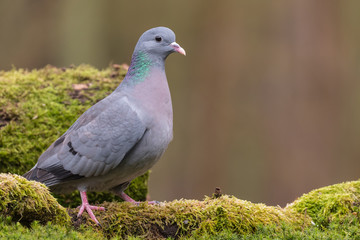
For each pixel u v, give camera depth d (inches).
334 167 606.5
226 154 625.6
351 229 207.8
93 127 230.5
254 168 613.6
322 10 620.4
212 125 635.5
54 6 675.4
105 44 673.0
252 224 209.9
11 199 186.2
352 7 620.4
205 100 641.6
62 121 296.7
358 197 239.8
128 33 673.0
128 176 239.0
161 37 245.4
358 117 613.6
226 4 643.5
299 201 236.4
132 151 231.8
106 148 228.5
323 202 231.0
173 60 653.9
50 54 668.1
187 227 210.7
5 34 669.9
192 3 659.4
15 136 285.7
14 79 316.5
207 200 222.1
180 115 644.7
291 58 622.8
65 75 328.8
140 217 213.9
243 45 635.5
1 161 281.6
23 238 172.1
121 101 233.8
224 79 637.9
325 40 620.4
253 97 628.7
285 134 613.3
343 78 620.4
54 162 233.0
